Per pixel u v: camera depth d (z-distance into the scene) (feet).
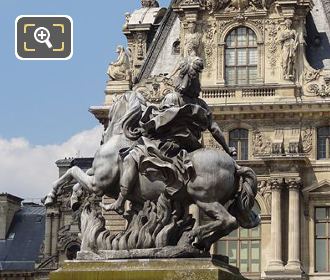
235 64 240.12
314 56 242.99
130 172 57.11
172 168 56.39
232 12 240.73
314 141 233.55
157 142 57.41
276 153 231.71
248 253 231.09
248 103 234.79
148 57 251.19
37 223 342.44
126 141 58.65
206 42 241.55
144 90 238.07
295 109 233.55
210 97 238.48
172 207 56.95
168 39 252.42
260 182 233.14
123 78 244.42
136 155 57.11
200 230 56.49
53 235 309.63
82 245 58.39
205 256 56.24
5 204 339.98
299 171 230.89
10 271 320.70
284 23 238.07
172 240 56.59
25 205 353.72
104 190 58.95
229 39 241.35
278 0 237.04
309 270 229.45
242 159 234.38
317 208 232.32
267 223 230.89
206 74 240.53
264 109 234.17
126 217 58.08
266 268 228.02
